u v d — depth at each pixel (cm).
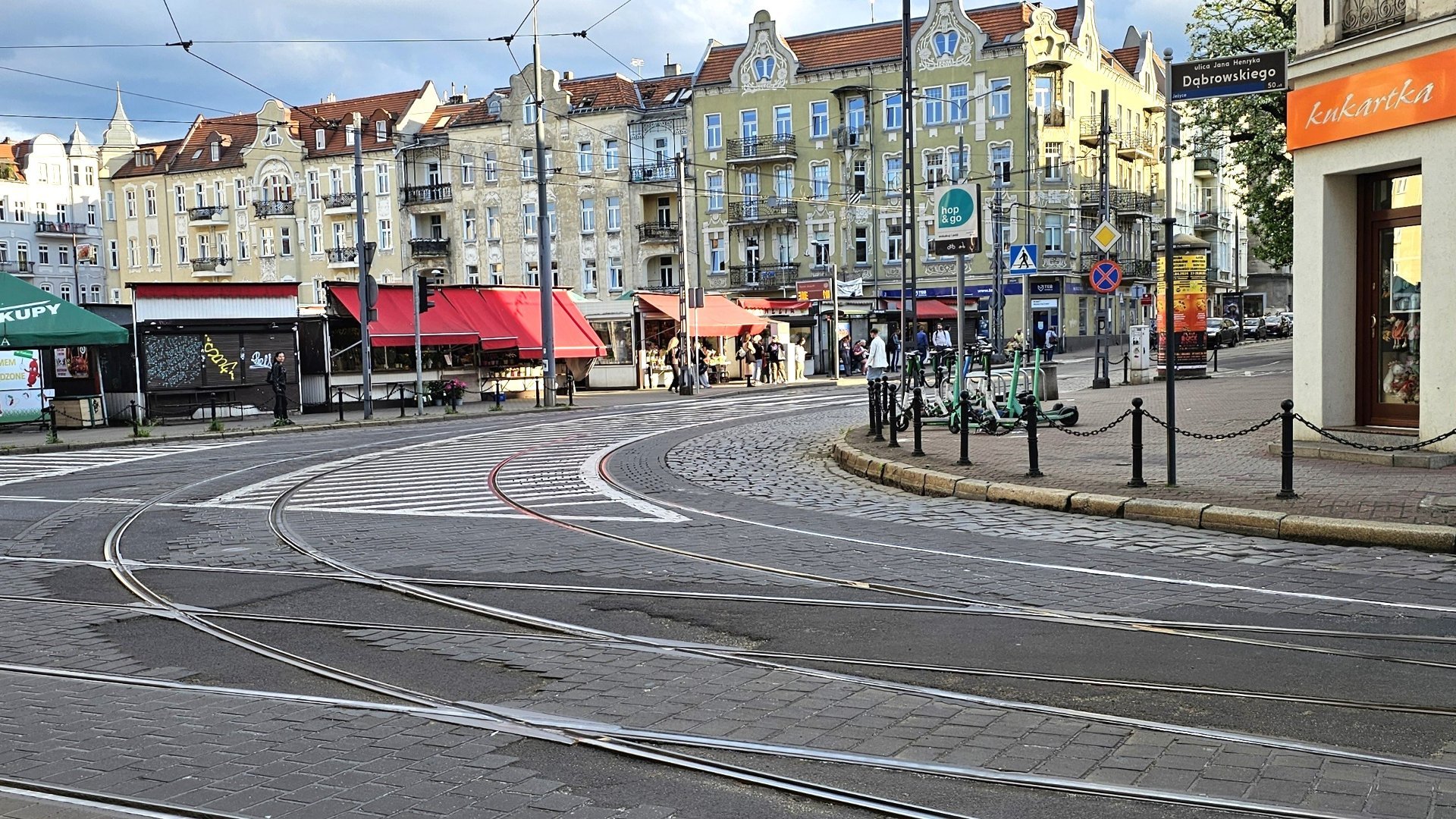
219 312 3072
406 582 884
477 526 1159
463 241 7100
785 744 509
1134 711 541
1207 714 534
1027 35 5797
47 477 1792
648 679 616
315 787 474
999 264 4344
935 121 6038
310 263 7506
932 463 1472
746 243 6506
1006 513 1180
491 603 806
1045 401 1983
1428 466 1237
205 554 1038
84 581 936
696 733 529
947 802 443
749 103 6406
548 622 745
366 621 764
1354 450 1320
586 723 545
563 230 6838
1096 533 1049
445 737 533
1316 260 1395
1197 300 3017
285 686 626
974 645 669
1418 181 1329
